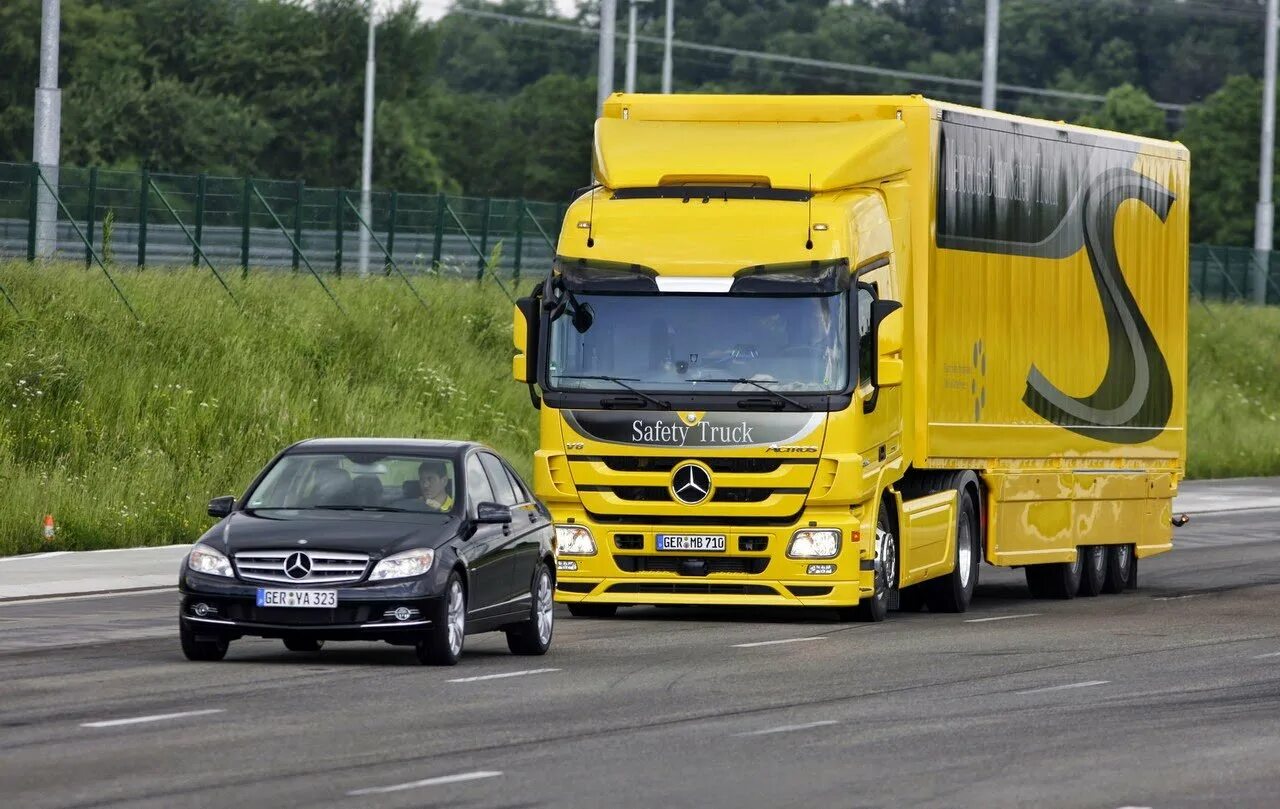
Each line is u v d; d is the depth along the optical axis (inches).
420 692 1515.7
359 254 4188.0
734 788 1131.9
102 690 1502.2
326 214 4126.5
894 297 2151.8
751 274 2037.4
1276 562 3029.0
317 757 1214.9
